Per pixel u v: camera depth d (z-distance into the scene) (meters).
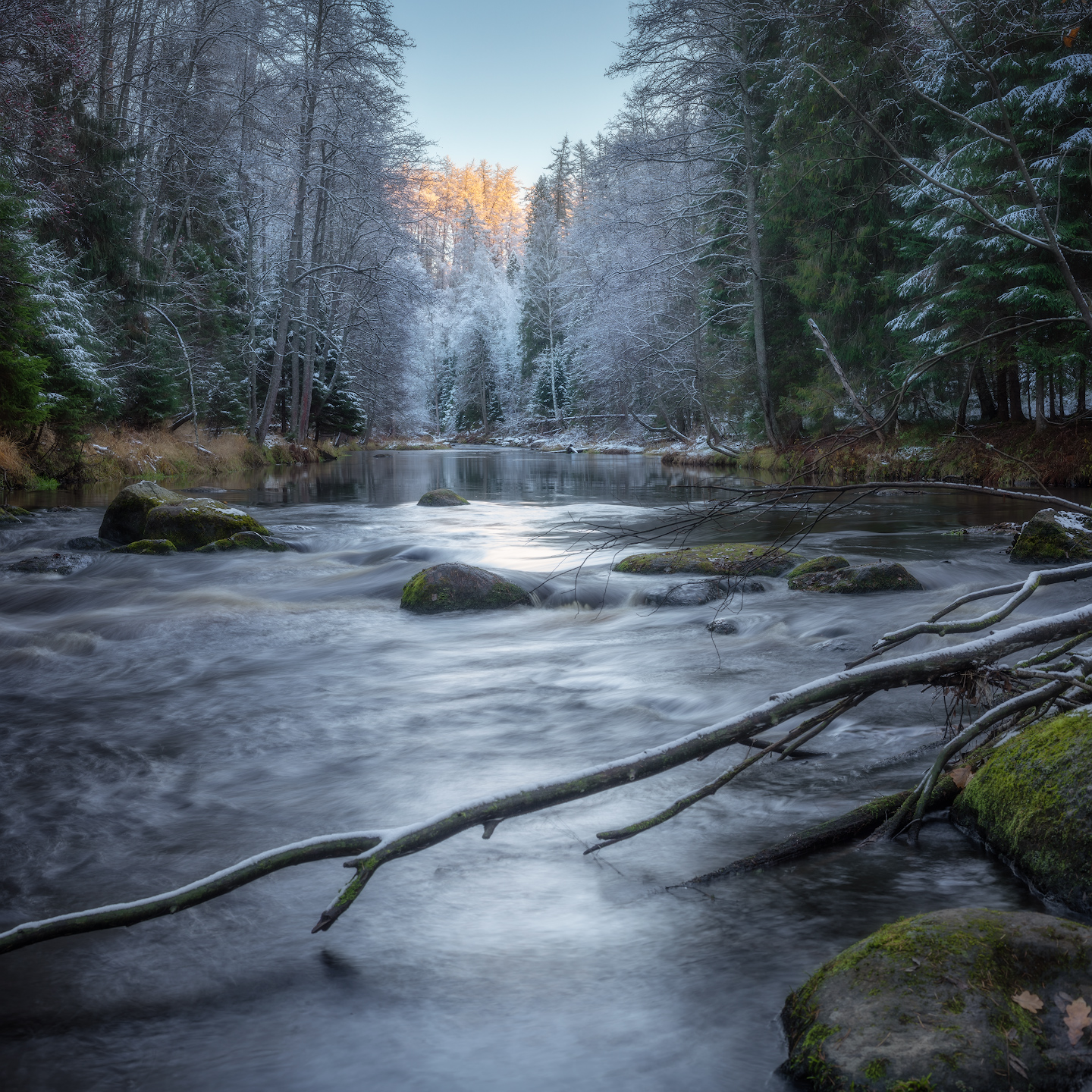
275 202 37.56
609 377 38.31
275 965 2.54
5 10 18.19
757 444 31.84
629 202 31.02
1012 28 4.13
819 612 7.80
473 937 2.68
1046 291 17.33
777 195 25.66
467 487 26.50
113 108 30.69
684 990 2.38
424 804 3.78
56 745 4.64
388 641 7.32
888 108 20.25
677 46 27.28
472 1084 2.04
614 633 7.43
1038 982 2.05
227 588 9.91
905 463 21.22
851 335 24.33
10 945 2.16
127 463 24.80
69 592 9.35
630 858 3.18
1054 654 3.62
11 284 17.77
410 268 41.59
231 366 36.47
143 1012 2.33
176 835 3.48
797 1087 1.96
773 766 4.07
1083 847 2.75
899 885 2.94
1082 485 18.59
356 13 34.47
